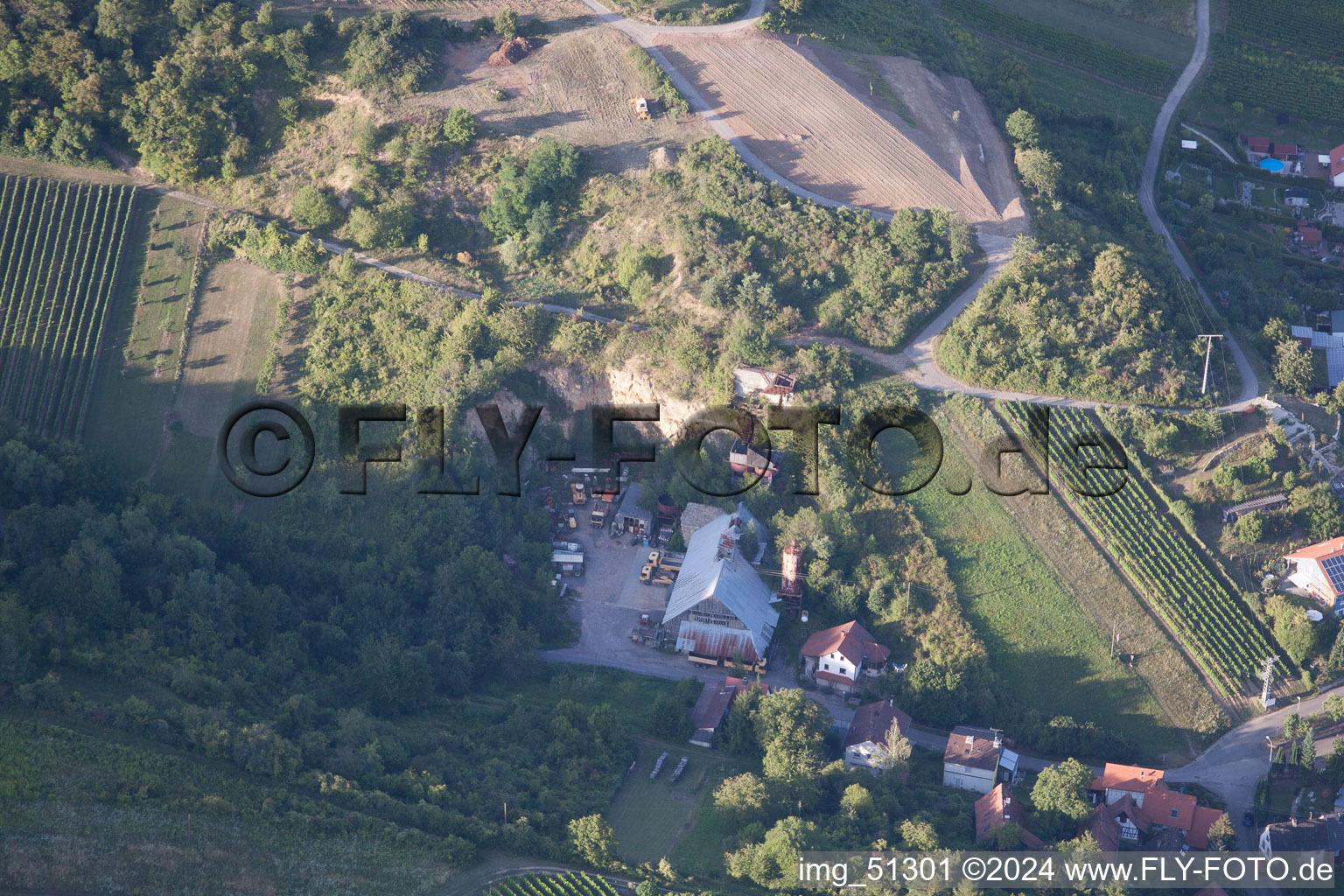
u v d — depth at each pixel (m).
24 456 170.62
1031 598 176.25
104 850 129.75
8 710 137.62
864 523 182.25
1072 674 171.62
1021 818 151.12
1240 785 161.88
